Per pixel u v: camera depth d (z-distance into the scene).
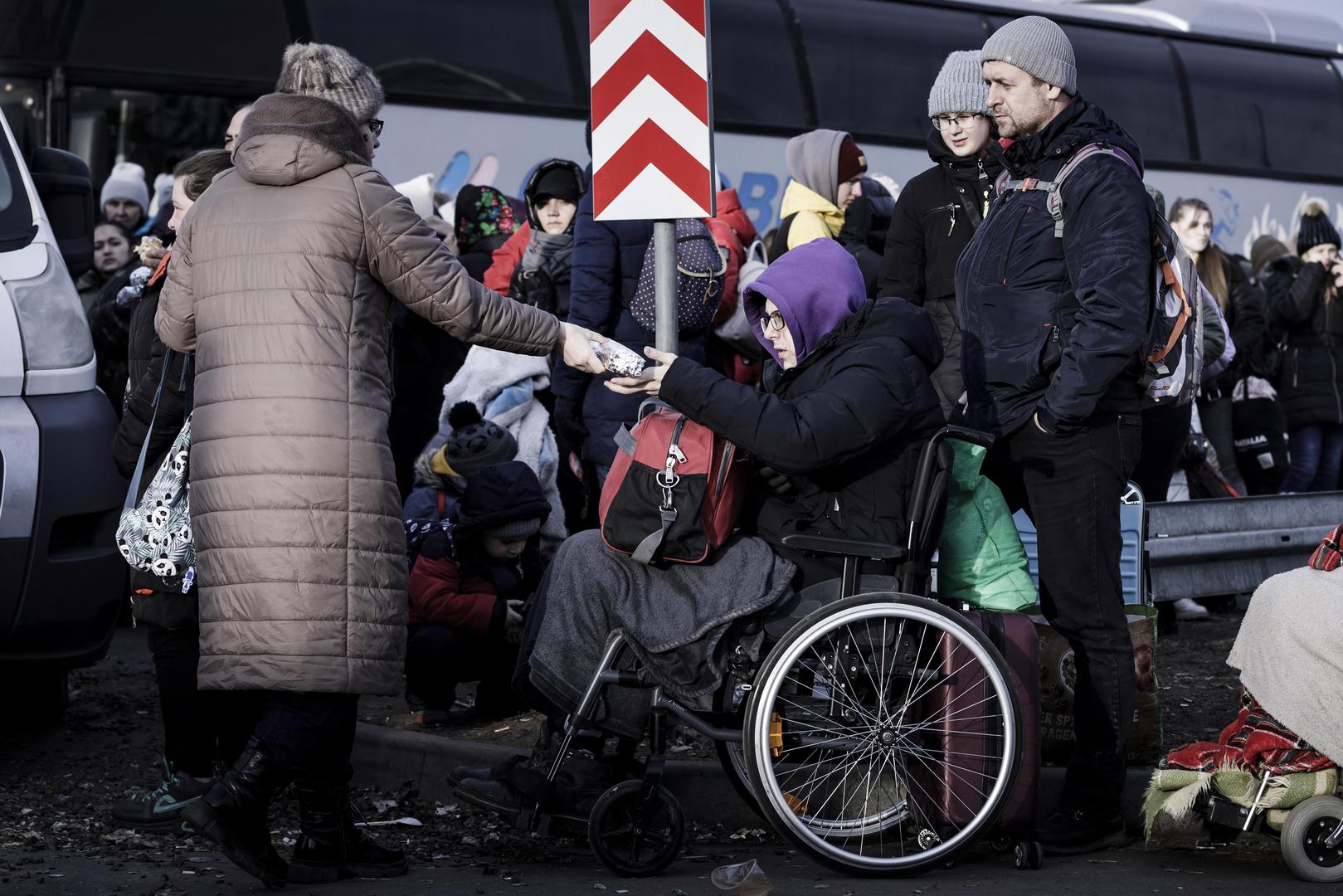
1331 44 20.03
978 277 4.79
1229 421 11.64
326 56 4.61
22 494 5.84
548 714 4.68
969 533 4.90
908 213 6.46
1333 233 12.81
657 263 4.96
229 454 4.14
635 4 4.92
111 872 4.56
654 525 4.41
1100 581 4.75
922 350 4.59
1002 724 4.50
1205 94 18.73
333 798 4.40
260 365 4.16
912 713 4.57
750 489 4.62
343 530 4.14
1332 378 12.88
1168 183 18.39
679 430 4.44
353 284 4.23
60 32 11.73
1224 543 9.34
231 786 4.14
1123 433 4.75
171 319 4.43
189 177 5.22
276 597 4.10
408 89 13.07
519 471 6.19
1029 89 4.73
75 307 6.36
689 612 4.44
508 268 8.33
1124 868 4.61
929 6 16.38
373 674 4.16
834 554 4.56
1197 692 7.04
